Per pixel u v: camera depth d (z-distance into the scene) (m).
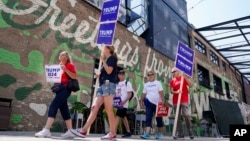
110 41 4.79
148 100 6.24
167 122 13.32
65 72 4.14
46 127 3.92
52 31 8.43
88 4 10.18
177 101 6.90
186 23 19.44
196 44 21.00
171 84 7.16
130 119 9.93
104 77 3.96
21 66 7.28
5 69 6.87
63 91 4.07
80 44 9.43
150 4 15.36
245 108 25.08
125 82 6.37
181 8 19.02
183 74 7.02
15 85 7.03
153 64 13.71
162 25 15.84
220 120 19.52
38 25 8.00
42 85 7.78
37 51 7.80
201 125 17.08
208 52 22.75
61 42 8.67
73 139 3.75
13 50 7.15
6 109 6.23
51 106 4.03
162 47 15.29
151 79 6.43
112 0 5.14
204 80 21.41
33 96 7.46
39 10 8.12
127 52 11.90
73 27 9.28
